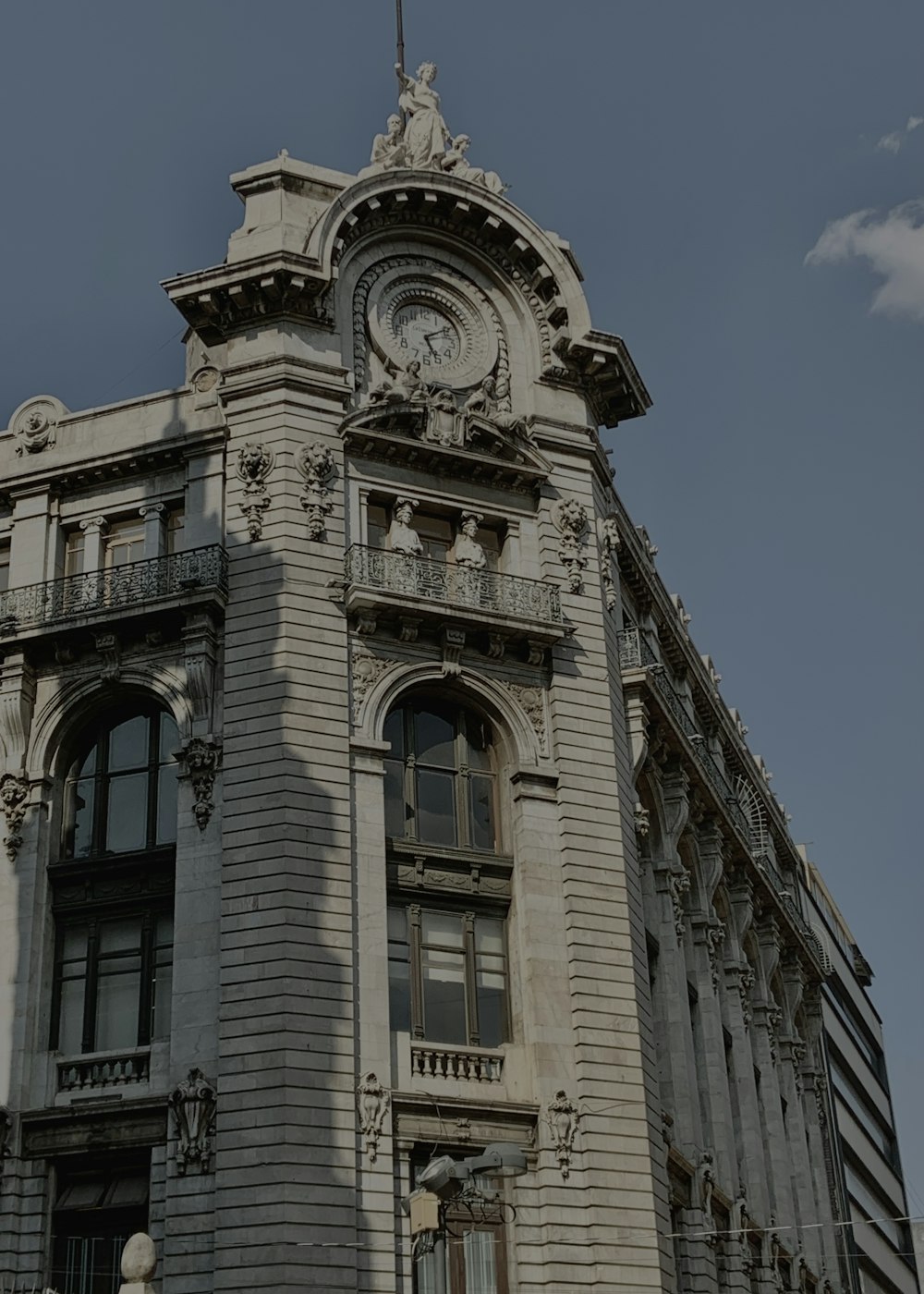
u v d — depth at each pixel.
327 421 43.06
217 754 39.50
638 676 46.25
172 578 41.53
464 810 41.84
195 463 43.16
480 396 45.09
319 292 43.62
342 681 40.34
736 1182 50.09
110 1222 36.91
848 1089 93.81
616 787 42.88
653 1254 37.91
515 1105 38.06
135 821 40.97
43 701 41.69
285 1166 34.81
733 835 56.59
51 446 44.78
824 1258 64.19
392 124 47.91
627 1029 40.12
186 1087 36.00
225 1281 34.09
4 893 39.94
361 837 39.06
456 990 40.09
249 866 37.91
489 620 42.06
